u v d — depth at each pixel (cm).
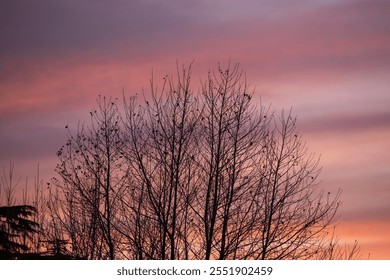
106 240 2858
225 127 3016
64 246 2539
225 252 2841
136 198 2967
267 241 2864
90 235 2842
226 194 2909
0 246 2159
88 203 2905
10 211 2198
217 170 2936
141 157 3031
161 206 2933
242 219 2898
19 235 2208
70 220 2819
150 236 2906
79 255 2650
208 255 2836
